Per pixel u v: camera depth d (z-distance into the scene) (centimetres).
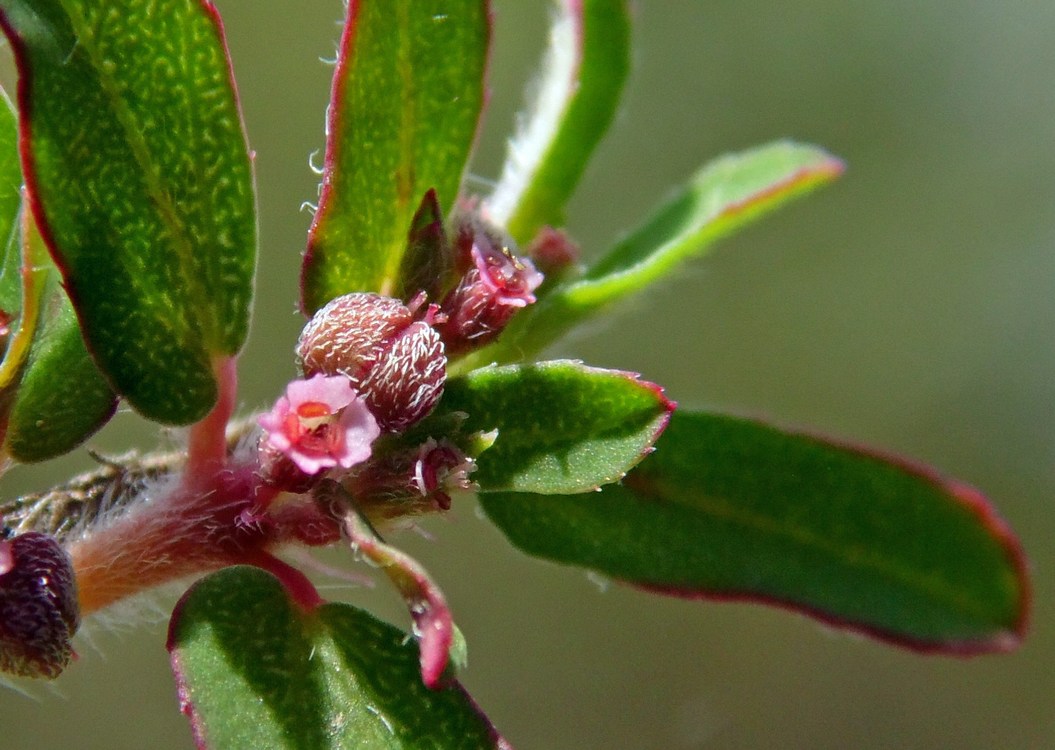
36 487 8
